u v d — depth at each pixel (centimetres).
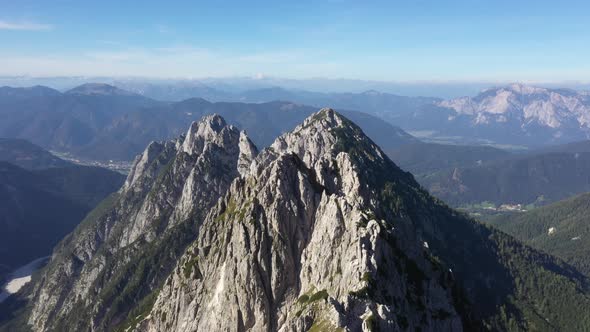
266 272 13462
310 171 15700
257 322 13112
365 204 15400
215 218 17462
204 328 14112
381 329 10481
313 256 13212
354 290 11225
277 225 13888
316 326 10888
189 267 16812
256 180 16388
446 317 12638
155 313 17525
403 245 13912
